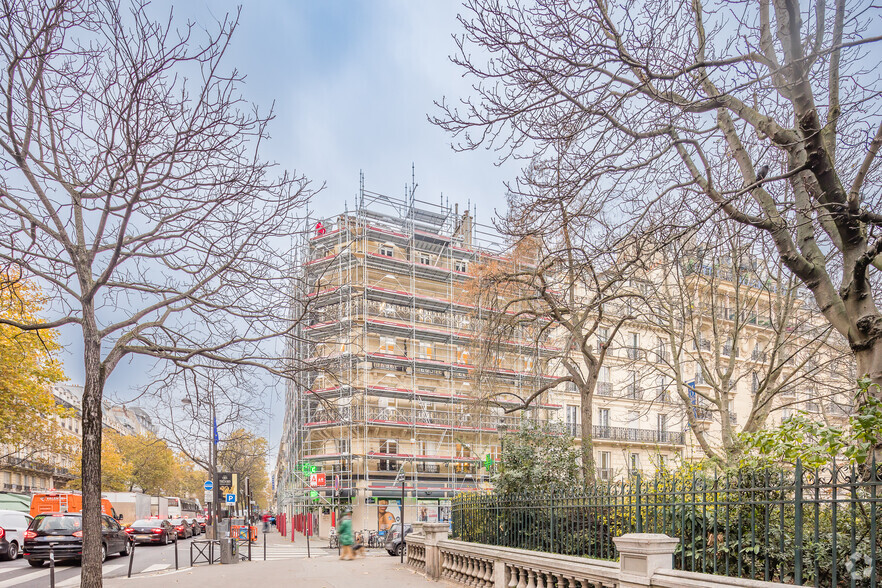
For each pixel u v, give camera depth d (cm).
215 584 1497
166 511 5591
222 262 1259
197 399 1410
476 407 2145
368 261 3931
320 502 3869
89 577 1023
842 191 784
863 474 672
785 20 809
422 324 4000
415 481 3694
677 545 782
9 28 980
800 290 1708
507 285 1886
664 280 1623
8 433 2895
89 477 1059
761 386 1534
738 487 674
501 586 1091
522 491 1263
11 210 1061
